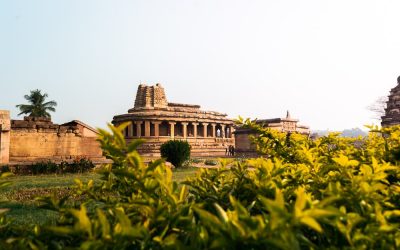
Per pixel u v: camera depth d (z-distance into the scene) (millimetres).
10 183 2387
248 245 1552
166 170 2174
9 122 21922
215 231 1581
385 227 1823
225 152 60688
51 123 26047
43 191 13492
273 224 1449
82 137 26484
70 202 9992
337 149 4695
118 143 1985
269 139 4668
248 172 3129
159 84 63500
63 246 2115
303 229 2176
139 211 2248
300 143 4430
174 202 2080
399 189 2490
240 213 1628
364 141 5035
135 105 63406
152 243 1864
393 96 48938
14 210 9367
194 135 60250
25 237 2082
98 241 1580
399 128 4398
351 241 1753
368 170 2385
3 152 21547
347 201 2146
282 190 2494
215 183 3148
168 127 60062
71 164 22109
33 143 24438
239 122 4887
